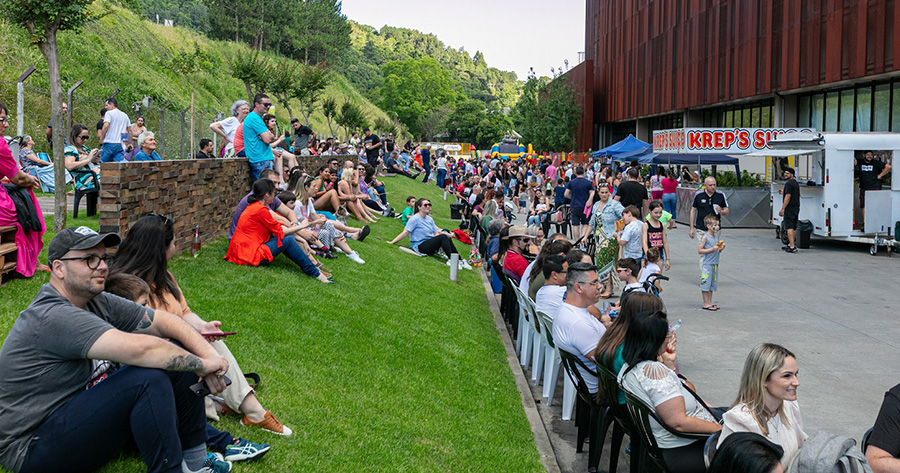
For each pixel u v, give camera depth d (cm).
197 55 5006
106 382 376
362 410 595
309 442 509
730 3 4119
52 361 368
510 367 873
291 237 992
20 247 724
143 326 414
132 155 1271
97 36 3575
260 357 641
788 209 1973
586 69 7162
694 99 4622
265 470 454
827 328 1099
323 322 800
